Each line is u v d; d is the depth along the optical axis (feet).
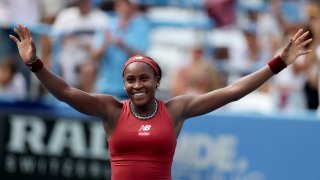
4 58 102.99
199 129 91.25
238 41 113.60
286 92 105.09
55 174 90.74
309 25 107.86
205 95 49.98
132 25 107.76
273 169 90.12
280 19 114.32
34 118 91.66
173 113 49.32
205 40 112.78
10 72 102.47
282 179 90.02
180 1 115.85
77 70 105.60
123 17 107.24
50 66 106.01
